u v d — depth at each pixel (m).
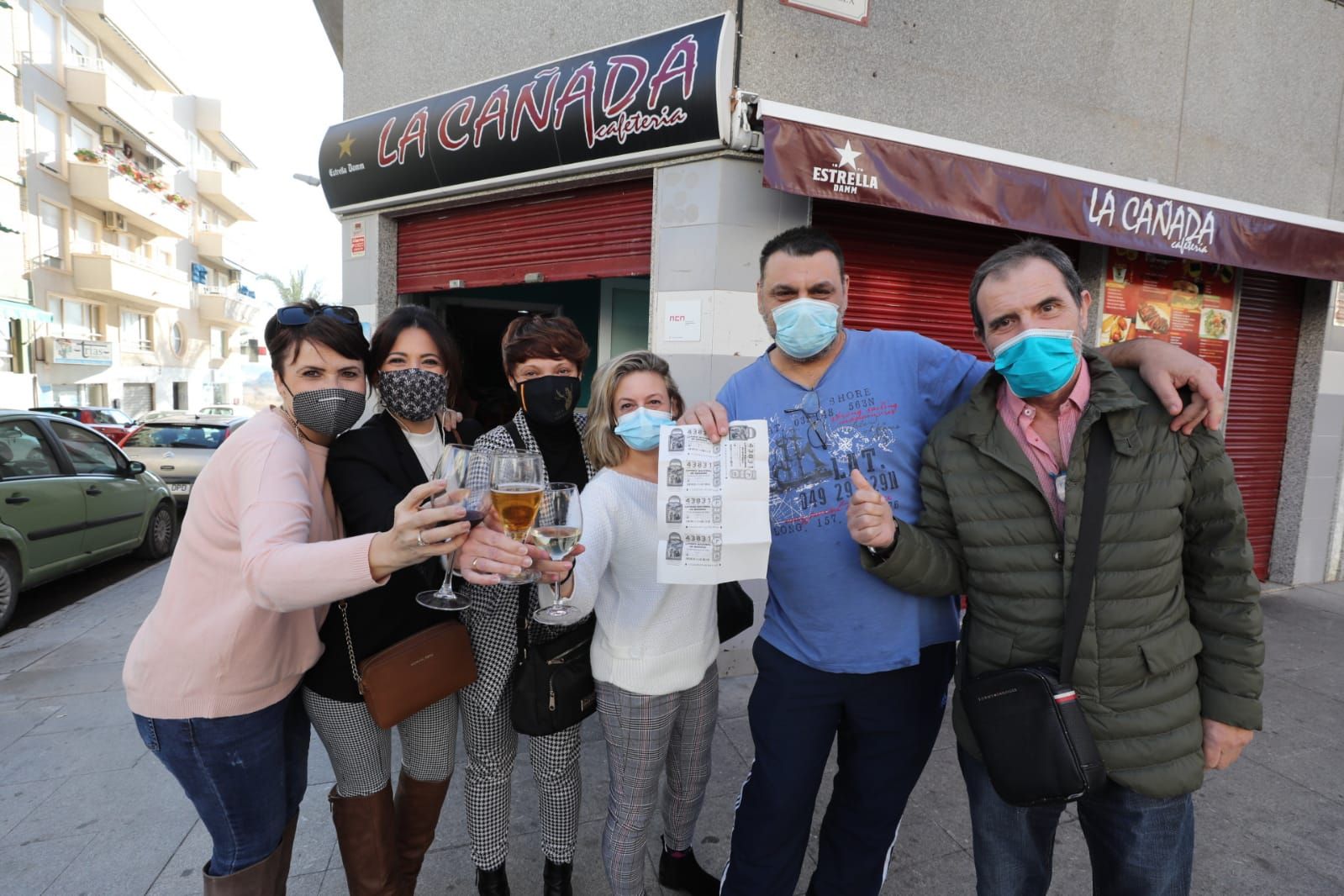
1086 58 4.09
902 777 1.66
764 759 1.69
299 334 1.43
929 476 1.53
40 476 4.92
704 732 1.86
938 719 1.72
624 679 1.65
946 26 3.68
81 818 2.37
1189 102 4.46
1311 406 5.23
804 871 2.14
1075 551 1.27
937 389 1.70
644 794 1.71
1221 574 1.28
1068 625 1.27
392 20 4.57
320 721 1.56
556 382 1.80
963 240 4.01
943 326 4.01
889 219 3.80
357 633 1.51
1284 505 5.38
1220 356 4.86
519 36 3.94
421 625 1.58
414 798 1.76
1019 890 1.49
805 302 1.57
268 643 1.36
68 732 2.99
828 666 1.61
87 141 18.30
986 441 1.38
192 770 1.35
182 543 1.38
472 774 1.82
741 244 3.32
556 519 1.37
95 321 19.34
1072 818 2.41
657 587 1.65
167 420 8.80
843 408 1.68
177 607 1.34
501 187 3.99
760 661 1.75
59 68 16.94
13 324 15.38
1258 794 2.53
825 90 3.42
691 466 1.51
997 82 3.86
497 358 5.73
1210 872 2.11
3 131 15.06
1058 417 1.38
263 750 1.41
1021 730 1.27
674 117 3.23
